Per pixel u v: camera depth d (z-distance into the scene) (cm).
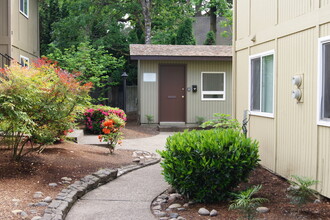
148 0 2275
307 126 548
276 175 664
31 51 1421
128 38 2358
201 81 1511
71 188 554
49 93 652
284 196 538
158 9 2411
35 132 654
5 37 1040
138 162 817
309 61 544
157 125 1502
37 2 1555
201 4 2780
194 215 473
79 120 1338
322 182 505
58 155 729
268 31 686
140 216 473
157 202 538
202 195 517
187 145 521
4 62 1038
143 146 1049
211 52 1505
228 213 477
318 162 517
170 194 576
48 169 636
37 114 641
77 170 661
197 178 516
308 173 544
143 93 1500
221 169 511
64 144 866
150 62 1495
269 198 531
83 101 693
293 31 589
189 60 1494
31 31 1424
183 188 527
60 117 658
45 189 544
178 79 1512
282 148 636
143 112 1505
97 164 723
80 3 2211
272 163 676
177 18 2442
